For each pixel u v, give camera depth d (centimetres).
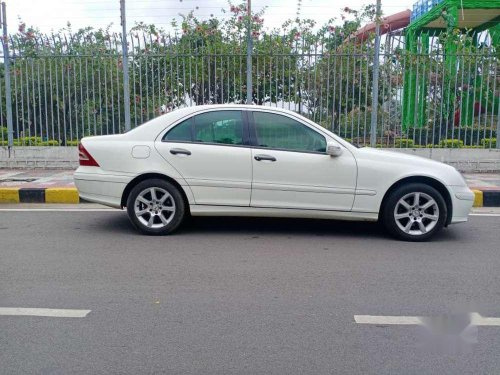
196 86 1152
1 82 1175
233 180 619
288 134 624
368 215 620
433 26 1777
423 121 1141
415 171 613
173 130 634
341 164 610
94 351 343
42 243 606
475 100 1132
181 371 318
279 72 1138
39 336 364
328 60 1124
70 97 1158
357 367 324
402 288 462
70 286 462
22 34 1141
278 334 369
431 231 620
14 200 859
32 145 1173
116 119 1166
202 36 1133
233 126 630
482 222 737
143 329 376
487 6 1692
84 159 640
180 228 681
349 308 416
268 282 475
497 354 343
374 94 1109
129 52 1136
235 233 659
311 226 702
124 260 540
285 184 614
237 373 317
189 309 412
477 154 1127
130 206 638
